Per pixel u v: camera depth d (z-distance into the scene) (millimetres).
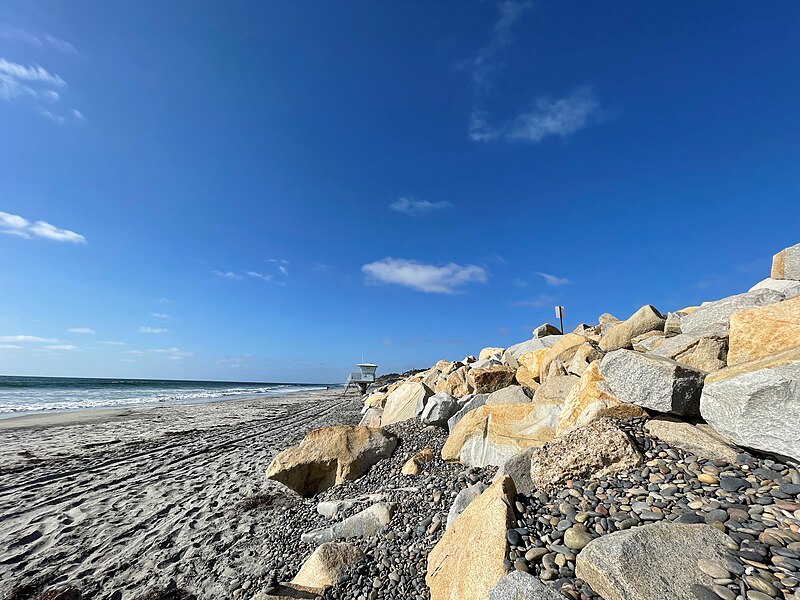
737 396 3541
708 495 3299
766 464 3387
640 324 8891
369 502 6336
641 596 2430
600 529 3271
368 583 4262
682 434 4129
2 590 5074
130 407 29203
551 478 4195
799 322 4062
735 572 2504
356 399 39344
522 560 3156
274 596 4191
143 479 9836
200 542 6316
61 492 8836
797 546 2568
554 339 13508
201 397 44500
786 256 7789
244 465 11195
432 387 14766
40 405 28578
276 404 34000
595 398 5215
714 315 6922
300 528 6426
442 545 4191
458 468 6852
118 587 5121
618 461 4055
